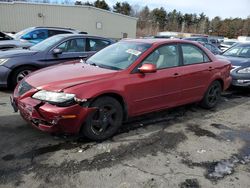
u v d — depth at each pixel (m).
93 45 8.01
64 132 3.82
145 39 5.32
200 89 5.56
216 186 3.18
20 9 30.06
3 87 6.80
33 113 3.76
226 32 90.00
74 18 32.59
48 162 3.50
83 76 4.05
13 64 6.63
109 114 4.16
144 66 4.34
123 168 3.44
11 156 3.61
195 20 100.81
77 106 3.74
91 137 4.03
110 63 4.65
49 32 12.28
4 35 11.28
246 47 8.84
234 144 4.31
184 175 3.36
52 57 7.17
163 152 3.91
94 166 3.46
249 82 7.38
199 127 4.93
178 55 5.14
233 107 6.32
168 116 5.40
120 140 4.21
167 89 4.84
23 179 3.14
